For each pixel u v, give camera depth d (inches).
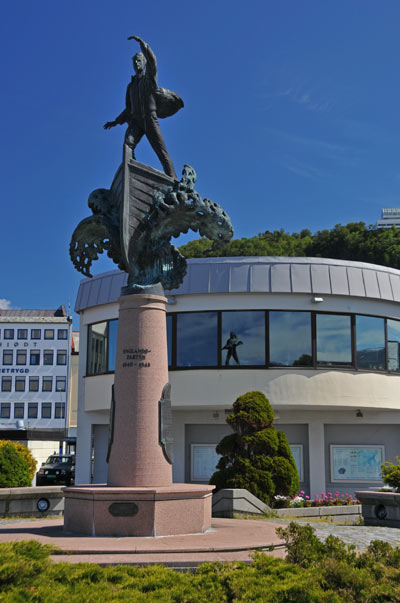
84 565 267.9
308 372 834.2
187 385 840.9
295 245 1950.1
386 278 893.8
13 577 240.7
